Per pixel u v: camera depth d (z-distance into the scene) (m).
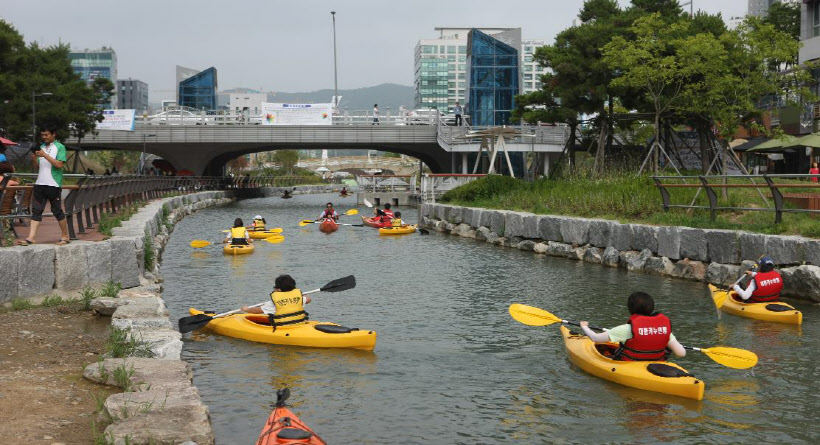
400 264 21.47
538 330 12.71
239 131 62.03
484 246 26.73
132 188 32.22
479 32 60.47
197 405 6.93
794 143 29.59
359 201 62.03
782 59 27.89
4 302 11.58
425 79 196.12
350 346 11.22
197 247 26.20
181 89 82.88
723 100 29.47
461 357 10.94
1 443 6.20
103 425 6.80
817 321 13.18
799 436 7.95
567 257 23.06
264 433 6.41
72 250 12.74
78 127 56.38
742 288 14.50
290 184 115.00
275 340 11.48
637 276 18.84
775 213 17.80
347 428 8.07
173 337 9.74
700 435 7.97
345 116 61.69
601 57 36.91
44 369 8.58
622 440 7.83
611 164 37.06
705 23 36.38
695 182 27.80
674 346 9.82
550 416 8.50
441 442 7.73
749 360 9.55
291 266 20.98
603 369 9.77
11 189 14.00
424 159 70.25
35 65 56.88
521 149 49.97
